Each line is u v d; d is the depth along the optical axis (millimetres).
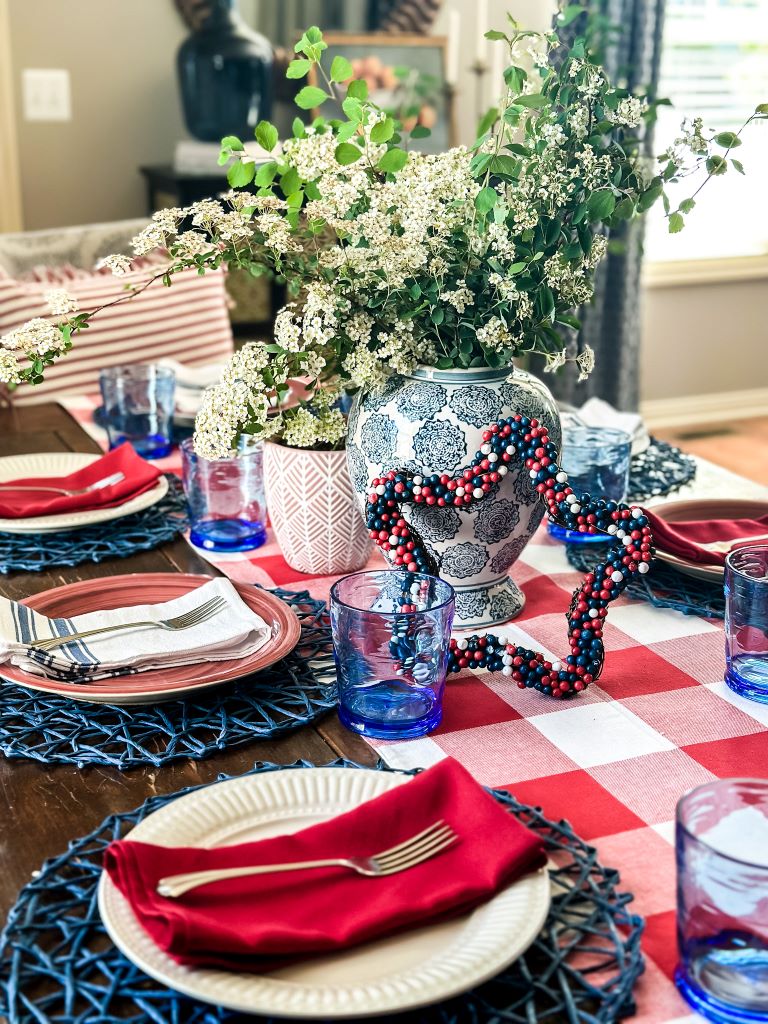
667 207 1024
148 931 615
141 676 938
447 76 3824
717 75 4156
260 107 3457
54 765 856
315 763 859
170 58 3588
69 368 2139
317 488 1164
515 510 1059
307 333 985
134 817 773
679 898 617
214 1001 569
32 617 1010
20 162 3514
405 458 1042
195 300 2279
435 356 1059
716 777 847
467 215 1006
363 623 867
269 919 638
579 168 974
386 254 972
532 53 1000
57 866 716
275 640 1001
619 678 1013
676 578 1205
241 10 3625
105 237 2355
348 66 1050
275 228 1004
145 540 1301
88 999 607
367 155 1048
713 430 4383
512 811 779
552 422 1087
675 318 4336
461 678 1014
